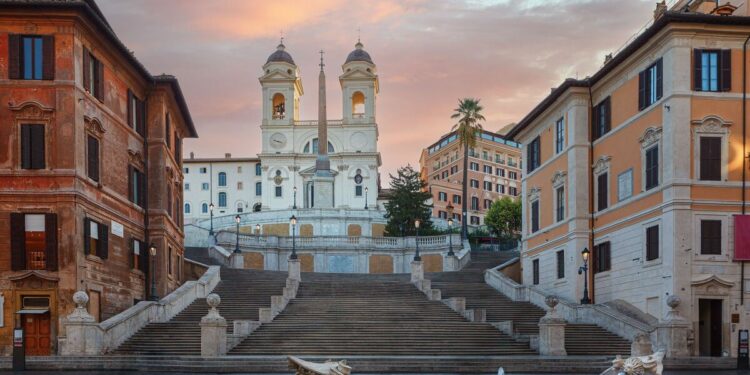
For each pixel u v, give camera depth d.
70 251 32.94
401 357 29.50
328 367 12.52
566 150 44.88
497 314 40.78
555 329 31.58
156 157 43.69
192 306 40.28
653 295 35.59
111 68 38.19
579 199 43.44
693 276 33.78
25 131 33.41
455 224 99.19
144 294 42.22
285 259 73.00
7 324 32.59
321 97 103.62
